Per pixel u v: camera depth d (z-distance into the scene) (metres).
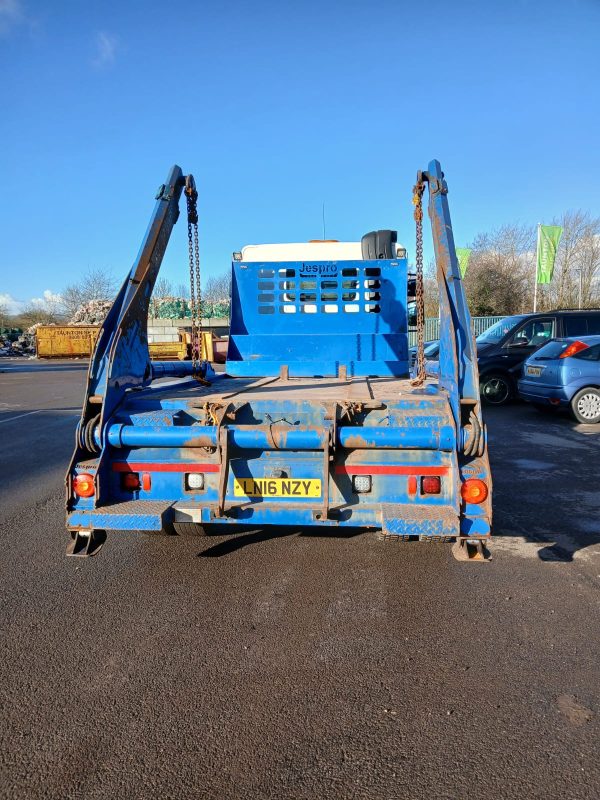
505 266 39.03
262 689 2.65
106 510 3.30
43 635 3.14
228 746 2.29
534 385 10.27
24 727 2.40
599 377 9.53
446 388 3.64
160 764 2.19
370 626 3.21
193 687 2.67
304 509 3.29
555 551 4.29
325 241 6.82
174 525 4.18
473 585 3.71
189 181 4.90
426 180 4.56
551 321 11.80
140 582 3.81
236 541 4.54
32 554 4.32
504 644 3.01
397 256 6.40
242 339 5.89
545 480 6.26
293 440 3.24
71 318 62.50
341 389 4.38
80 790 2.07
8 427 10.64
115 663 2.87
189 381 5.02
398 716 2.46
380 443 3.23
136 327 4.07
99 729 2.39
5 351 51.97
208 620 3.29
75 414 12.42
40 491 6.18
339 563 4.08
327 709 2.51
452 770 2.14
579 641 3.04
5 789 2.07
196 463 3.42
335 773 2.14
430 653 2.94
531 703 2.53
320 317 5.88
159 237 4.34
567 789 2.05
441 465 3.30
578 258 37.72
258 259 6.74
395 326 5.85
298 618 3.31
